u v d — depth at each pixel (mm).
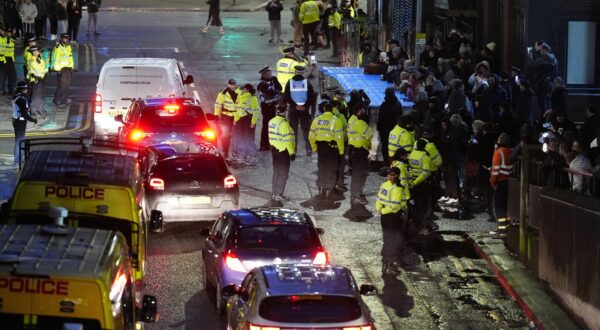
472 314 27359
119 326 17562
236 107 42781
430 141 33938
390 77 49188
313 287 21250
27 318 16453
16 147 41656
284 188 38188
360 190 36781
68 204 22578
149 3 85938
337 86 50062
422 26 61625
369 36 61656
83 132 47438
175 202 32562
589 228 25672
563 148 30250
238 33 73875
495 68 48156
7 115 50625
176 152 33844
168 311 26953
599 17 47656
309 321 20641
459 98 41500
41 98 50344
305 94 43875
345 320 20703
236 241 26250
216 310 27078
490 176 34344
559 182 30062
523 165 31094
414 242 33375
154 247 32344
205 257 28062
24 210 22531
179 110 39000
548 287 28625
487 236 33719
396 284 29516
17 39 67875
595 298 25297
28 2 67062
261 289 21406
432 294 28812
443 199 36969
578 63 48094
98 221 22641
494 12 54156
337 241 33188
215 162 33375
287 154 36969
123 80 43719
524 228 30922
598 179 26938
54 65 52406
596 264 25250
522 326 26672
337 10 66938
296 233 26469
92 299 16484
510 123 38812
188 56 65625
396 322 26656
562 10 47750
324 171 37625
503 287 29641
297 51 68250
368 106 41875
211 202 32781
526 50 48531
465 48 48375
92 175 22953
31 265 16625
